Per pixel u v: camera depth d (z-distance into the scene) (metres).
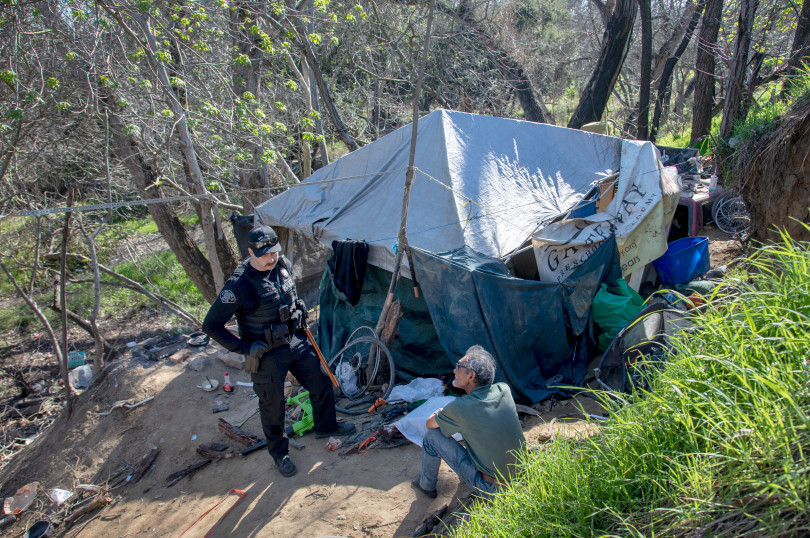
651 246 6.18
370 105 15.77
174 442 5.30
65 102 8.11
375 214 6.35
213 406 5.69
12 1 7.88
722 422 2.00
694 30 15.61
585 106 12.98
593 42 22.97
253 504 4.12
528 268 6.07
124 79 9.36
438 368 5.63
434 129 6.37
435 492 3.78
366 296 6.20
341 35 13.06
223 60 10.91
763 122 6.10
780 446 1.79
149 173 10.06
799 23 8.52
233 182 11.05
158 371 6.43
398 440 4.48
